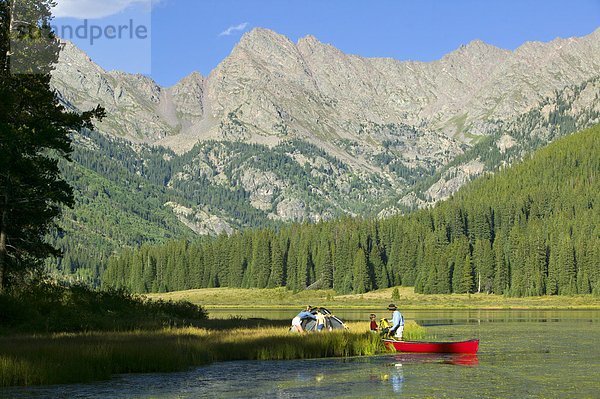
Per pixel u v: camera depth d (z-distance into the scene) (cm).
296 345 3859
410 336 5391
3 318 4278
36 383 2733
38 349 3017
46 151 5041
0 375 2692
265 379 3016
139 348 3244
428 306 16025
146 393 2634
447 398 2594
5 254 4775
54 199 4847
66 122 5069
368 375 3175
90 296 5269
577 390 2777
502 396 2636
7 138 4406
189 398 2559
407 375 3184
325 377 3100
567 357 4006
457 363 3672
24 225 5034
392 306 4453
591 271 17950
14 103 4766
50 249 5175
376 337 4272
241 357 3706
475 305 16162
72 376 2811
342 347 4019
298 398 2591
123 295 5634
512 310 13550
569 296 17725
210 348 3631
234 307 16900
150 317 5238
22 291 4825
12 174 4500
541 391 2748
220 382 2917
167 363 3192
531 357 3997
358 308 15488
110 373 2983
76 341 3466
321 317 4834
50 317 4416
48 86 5072
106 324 4572
